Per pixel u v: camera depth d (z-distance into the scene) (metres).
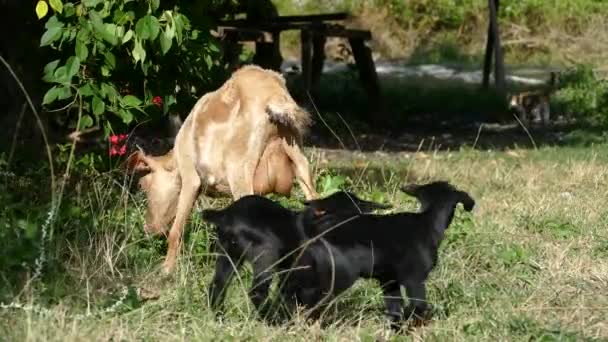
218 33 24.52
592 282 11.77
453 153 22.30
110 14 12.48
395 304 9.80
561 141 25.92
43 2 12.18
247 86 11.10
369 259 9.48
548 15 44.69
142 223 12.24
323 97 30.20
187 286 10.47
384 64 42.22
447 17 45.00
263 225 9.44
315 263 9.36
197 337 9.30
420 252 9.64
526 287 11.40
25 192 14.18
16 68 17.62
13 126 18.33
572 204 15.66
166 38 12.55
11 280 10.47
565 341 9.61
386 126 28.41
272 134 11.01
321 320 9.60
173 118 22.00
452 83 35.72
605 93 31.31
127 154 15.31
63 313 9.36
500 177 18.06
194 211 12.77
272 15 28.38
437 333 9.70
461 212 13.73
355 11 45.56
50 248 11.01
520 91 33.44
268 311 9.77
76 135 12.98
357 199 9.95
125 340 9.11
